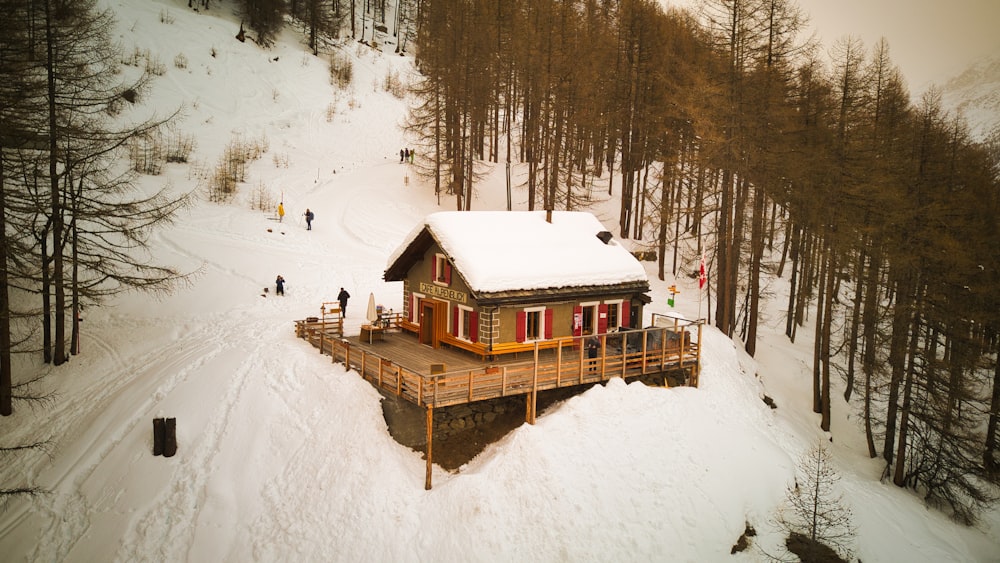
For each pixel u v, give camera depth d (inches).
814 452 902.4
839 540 720.3
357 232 1616.6
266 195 1708.9
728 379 983.0
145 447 695.7
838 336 1429.6
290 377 790.5
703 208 1210.0
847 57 1050.7
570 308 942.4
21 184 864.9
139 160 1624.0
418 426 724.0
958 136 1246.3
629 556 626.5
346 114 2544.3
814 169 1093.1
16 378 882.8
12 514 645.9
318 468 663.1
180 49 2411.4
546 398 817.5
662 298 1400.1
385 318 1077.1
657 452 749.3
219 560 582.9
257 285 1221.1
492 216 960.9
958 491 941.2
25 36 805.2
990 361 957.2
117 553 585.3
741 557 670.5
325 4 3152.1
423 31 2662.4
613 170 2060.8
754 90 1079.0
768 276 1678.2
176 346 971.9
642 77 1596.9
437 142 1823.3
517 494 642.8
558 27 1731.1
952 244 879.1
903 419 917.2
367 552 590.6
